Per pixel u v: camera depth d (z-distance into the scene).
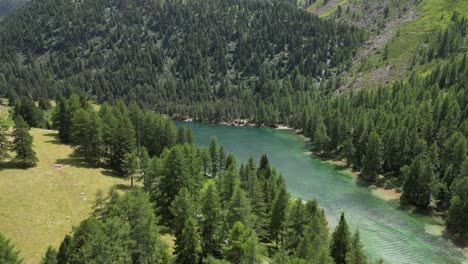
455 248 64.44
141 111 107.94
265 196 69.12
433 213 77.12
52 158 86.44
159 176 67.69
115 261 37.34
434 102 113.94
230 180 62.16
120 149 88.12
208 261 42.69
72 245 41.31
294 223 54.34
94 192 72.06
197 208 52.09
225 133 166.00
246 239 43.44
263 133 164.50
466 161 76.44
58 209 63.75
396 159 98.12
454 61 144.75
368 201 85.00
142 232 42.97
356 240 49.97
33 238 54.78
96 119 89.06
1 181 68.88
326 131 131.25
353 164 107.94
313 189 93.06
